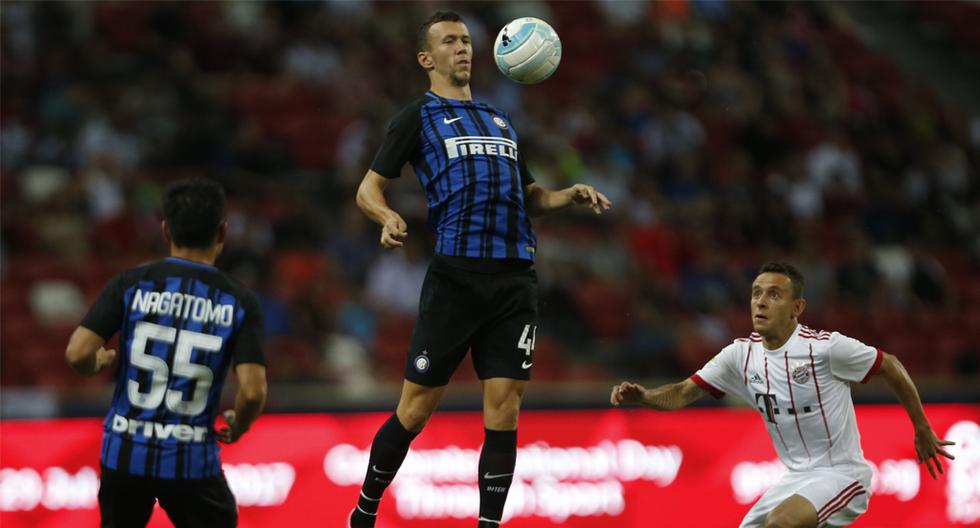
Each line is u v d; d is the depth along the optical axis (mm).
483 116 19484
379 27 63469
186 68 57469
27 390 39031
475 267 18812
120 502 17984
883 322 52562
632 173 58781
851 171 63500
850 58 77125
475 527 35156
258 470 33750
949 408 39656
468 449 35438
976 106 79812
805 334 23078
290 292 46281
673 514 36719
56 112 54062
